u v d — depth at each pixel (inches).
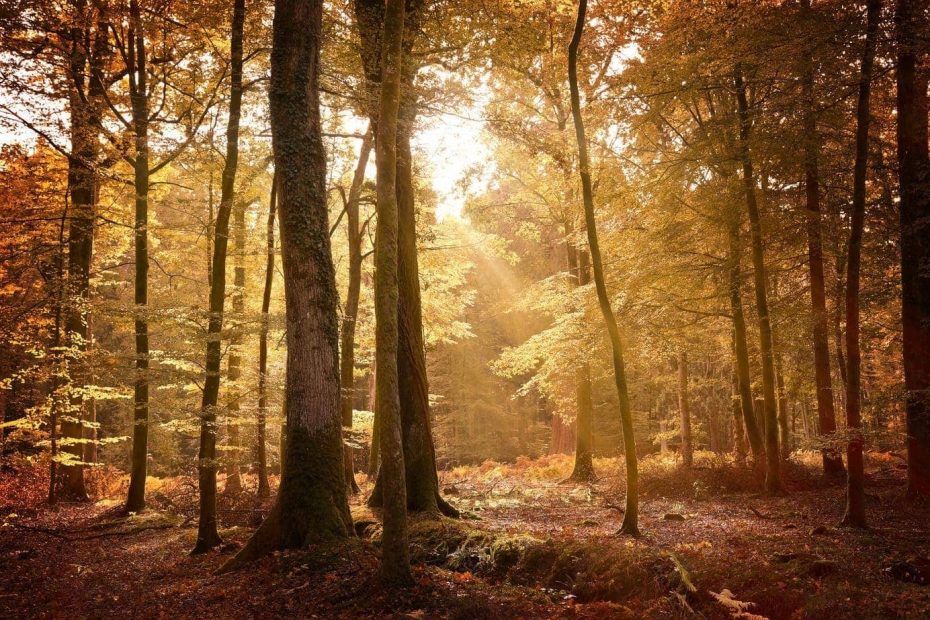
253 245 627.8
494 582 292.2
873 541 308.0
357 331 728.3
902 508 407.5
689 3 510.3
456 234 836.0
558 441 1245.7
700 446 1280.8
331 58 421.7
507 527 388.2
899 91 446.9
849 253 352.5
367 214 813.9
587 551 292.0
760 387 714.2
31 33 510.9
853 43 361.7
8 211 585.9
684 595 240.8
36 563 369.7
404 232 457.1
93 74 603.5
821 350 554.6
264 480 655.8
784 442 721.6
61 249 597.3
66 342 627.8
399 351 445.1
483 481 758.5
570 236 703.7
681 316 627.8
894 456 740.0
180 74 568.7
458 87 446.3
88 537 451.2
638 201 577.3
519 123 477.1
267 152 573.9
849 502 354.3
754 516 418.9
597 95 518.3
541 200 773.9
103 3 525.3
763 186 555.2
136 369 414.6
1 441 593.6
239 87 428.5
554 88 650.2
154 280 888.9
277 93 364.8
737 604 220.4
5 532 462.9
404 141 452.8
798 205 541.0
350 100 421.4
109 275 797.2
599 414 1320.1
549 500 547.5
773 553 279.1
